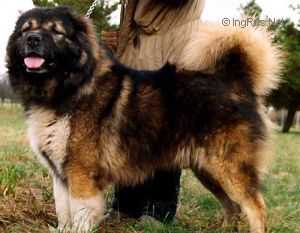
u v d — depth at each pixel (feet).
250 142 8.27
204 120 8.23
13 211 8.79
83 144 8.03
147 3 9.31
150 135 8.33
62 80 8.04
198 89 8.33
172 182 9.60
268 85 8.78
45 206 9.57
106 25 24.14
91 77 8.18
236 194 8.31
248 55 8.60
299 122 88.33
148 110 8.33
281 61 8.92
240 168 8.27
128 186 9.43
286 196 12.23
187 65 8.70
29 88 8.25
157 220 9.37
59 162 8.13
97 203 8.11
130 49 9.68
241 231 8.91
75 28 8.29
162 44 9.37
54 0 21.09
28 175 12.19
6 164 12.78
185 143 8.36
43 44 7.87
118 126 8.21
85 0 17.80
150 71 8.73
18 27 8.34
